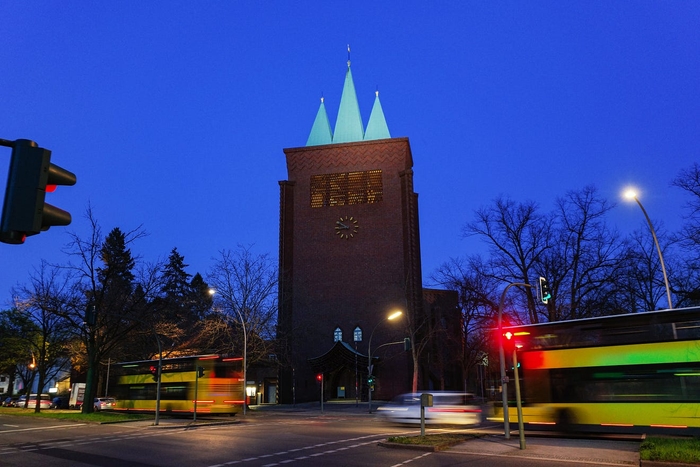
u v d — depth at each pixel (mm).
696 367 17844
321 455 16625
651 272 38312
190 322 56562
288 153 71562
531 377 21031
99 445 19906
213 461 15492
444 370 69312
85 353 54688
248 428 27516
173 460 15750
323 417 38688
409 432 24266
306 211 69500
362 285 65625
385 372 61781
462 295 47188
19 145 6559
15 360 64312
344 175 69750
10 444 20812
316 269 67312
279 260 67875
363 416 40062
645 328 19016
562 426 20000
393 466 14422
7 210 6355
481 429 25469
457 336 63281
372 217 67688
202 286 82812
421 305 65250
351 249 67125
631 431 18547
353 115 73688
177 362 36875
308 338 65125
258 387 73000
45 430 27156
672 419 17875
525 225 41250
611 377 19359
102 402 53531
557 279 39219
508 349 18297
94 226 38812
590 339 20062
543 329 21203
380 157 69438
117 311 39875
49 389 88312
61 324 48750
